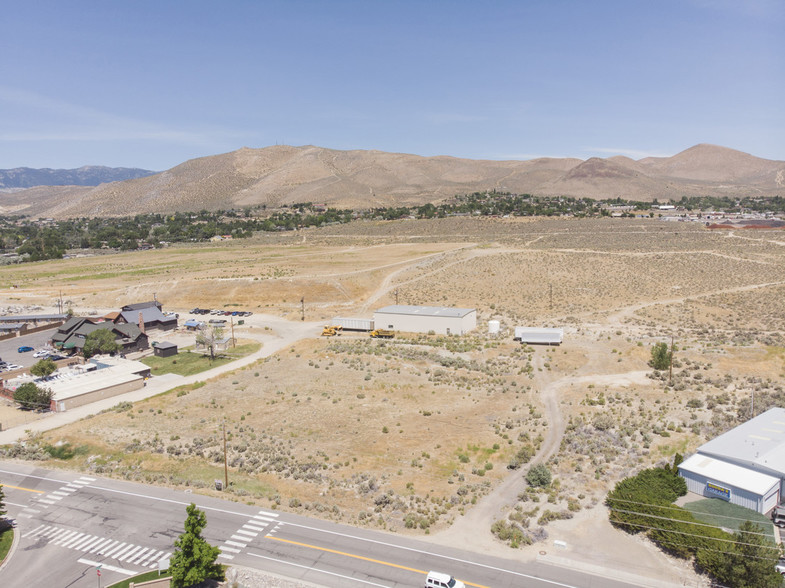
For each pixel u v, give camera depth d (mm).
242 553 42375
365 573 39938
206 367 93125
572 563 40656
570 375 80750
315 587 38500
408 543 43375
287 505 49312
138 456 59375
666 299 125625
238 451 60031
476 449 59375
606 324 107125
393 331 108750
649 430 61844
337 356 94875
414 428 64938
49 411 74188
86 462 58625
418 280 154250
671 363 76875
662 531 42500
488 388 76812
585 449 58219
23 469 57094
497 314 120312
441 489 51531
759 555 37938
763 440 54000
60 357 102312
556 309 120875
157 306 131625
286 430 65375
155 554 42969
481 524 45719
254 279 156625
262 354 99625
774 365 81062
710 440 56812
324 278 155250
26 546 44188
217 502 49875
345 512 48062
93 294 156125
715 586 38000
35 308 145375
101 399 78312
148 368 89125
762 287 132125
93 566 41688
